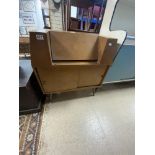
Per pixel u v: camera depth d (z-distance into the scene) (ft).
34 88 4.11
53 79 4.08
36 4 5.42
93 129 3.75
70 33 4.13
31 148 3.02
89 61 4.59
